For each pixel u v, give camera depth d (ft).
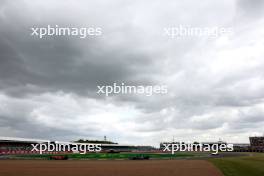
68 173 131.03
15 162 211.41
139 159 266.16
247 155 313.94
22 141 430.61
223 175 120.26
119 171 139.03
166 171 137.80
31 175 123.75
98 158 278.87
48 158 269.85
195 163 190.49
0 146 408.87
